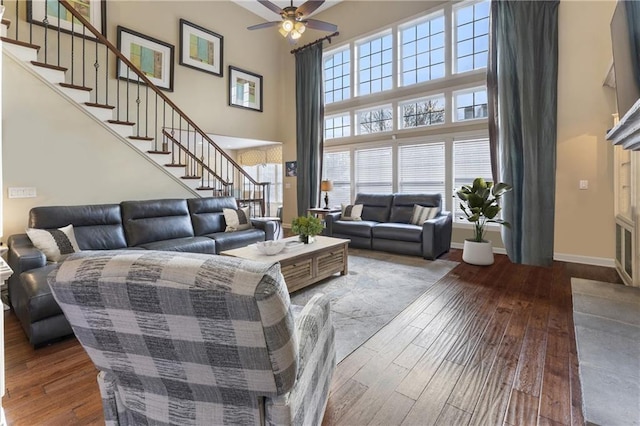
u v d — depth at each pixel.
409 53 5.72
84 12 4.58
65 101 3.48
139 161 4.18
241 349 0.79
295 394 0.97
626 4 2.03
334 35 6.59
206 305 0.74
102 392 1.07
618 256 3.67
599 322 1.94
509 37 4.31
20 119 3.17
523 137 4.19
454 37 5.16
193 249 3.76
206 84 6.11
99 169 3.79
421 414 1.50
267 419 0.91
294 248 3.23
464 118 5.12
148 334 0.84
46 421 1.48
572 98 4.07
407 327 2.39
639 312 2.08
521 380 1.75
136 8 5.13
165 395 0.97
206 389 0.91
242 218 4.65
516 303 2.83
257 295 0.71
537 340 2.17
